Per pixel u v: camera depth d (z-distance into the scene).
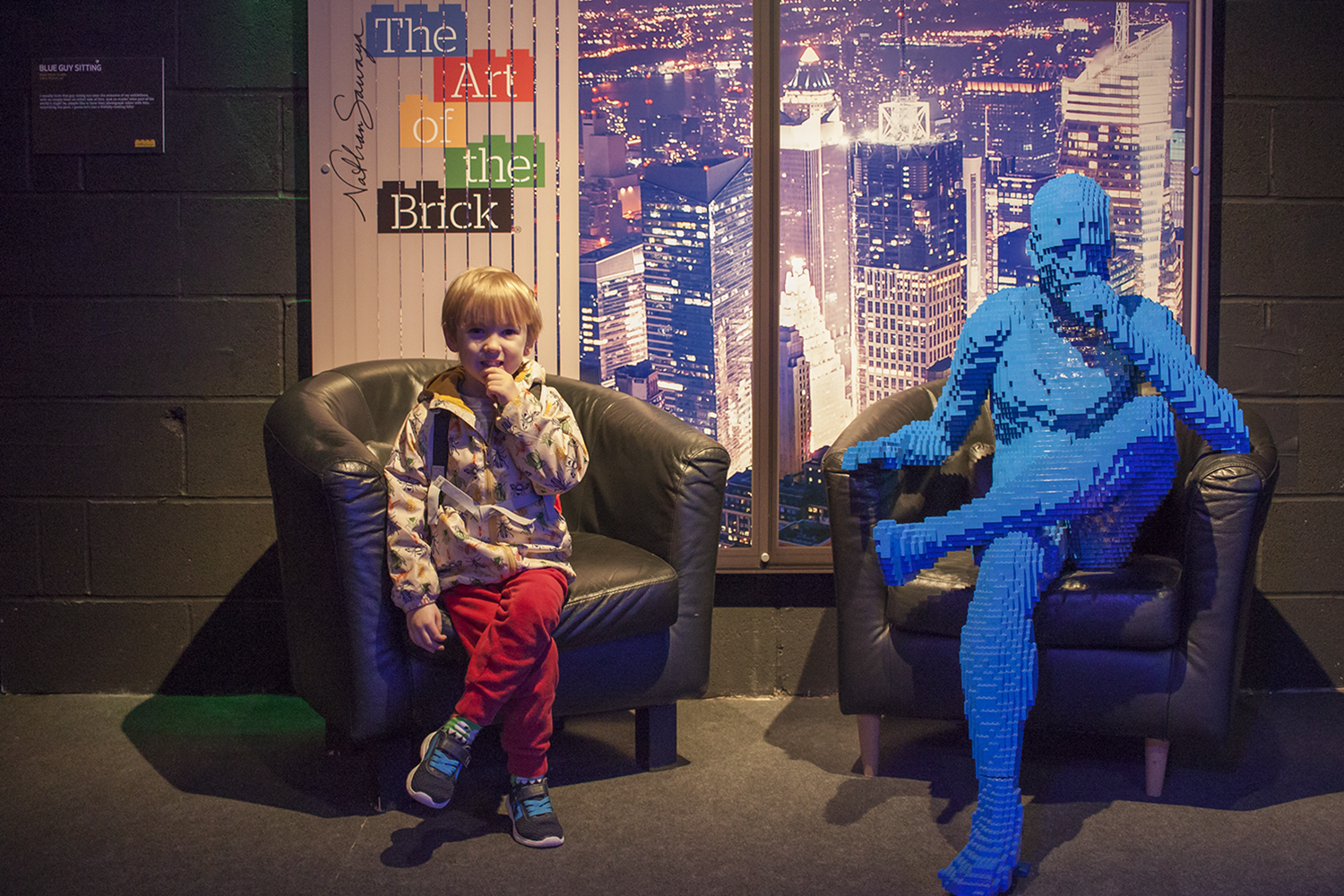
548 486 1.78
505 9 2.49
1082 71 2.53
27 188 2.52
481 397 1.84
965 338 1.89
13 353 2.53
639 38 2.50
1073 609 1.84
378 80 2.50
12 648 2.57
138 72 2.51
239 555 2.58
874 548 1.98
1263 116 2.58
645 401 2.42
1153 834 1.78
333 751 2.18
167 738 2.27
